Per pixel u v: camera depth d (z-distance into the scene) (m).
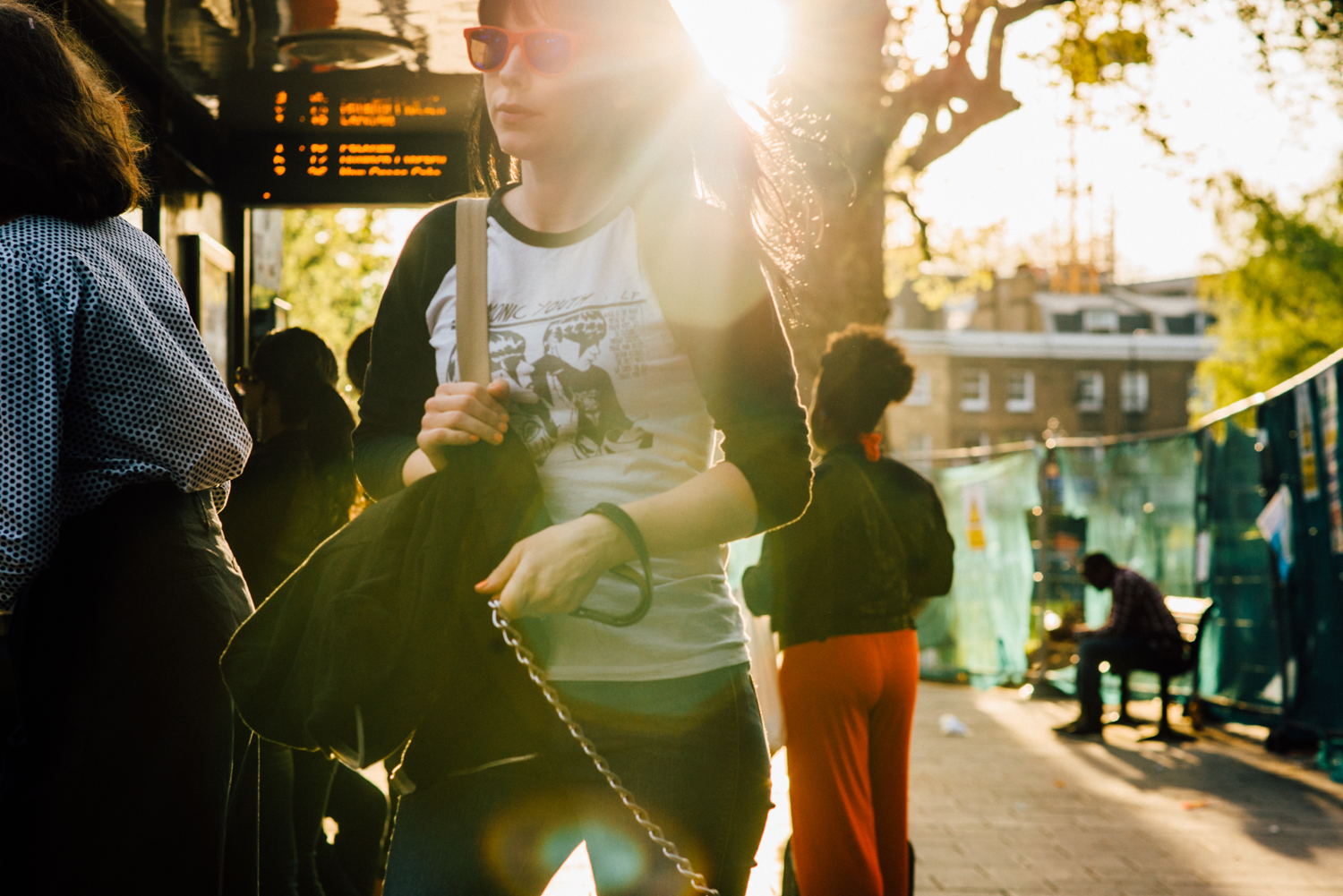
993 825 6.52
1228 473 10.20
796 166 2.02
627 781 1.70
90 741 2.10
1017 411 63.12
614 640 1.71
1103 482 12.45
